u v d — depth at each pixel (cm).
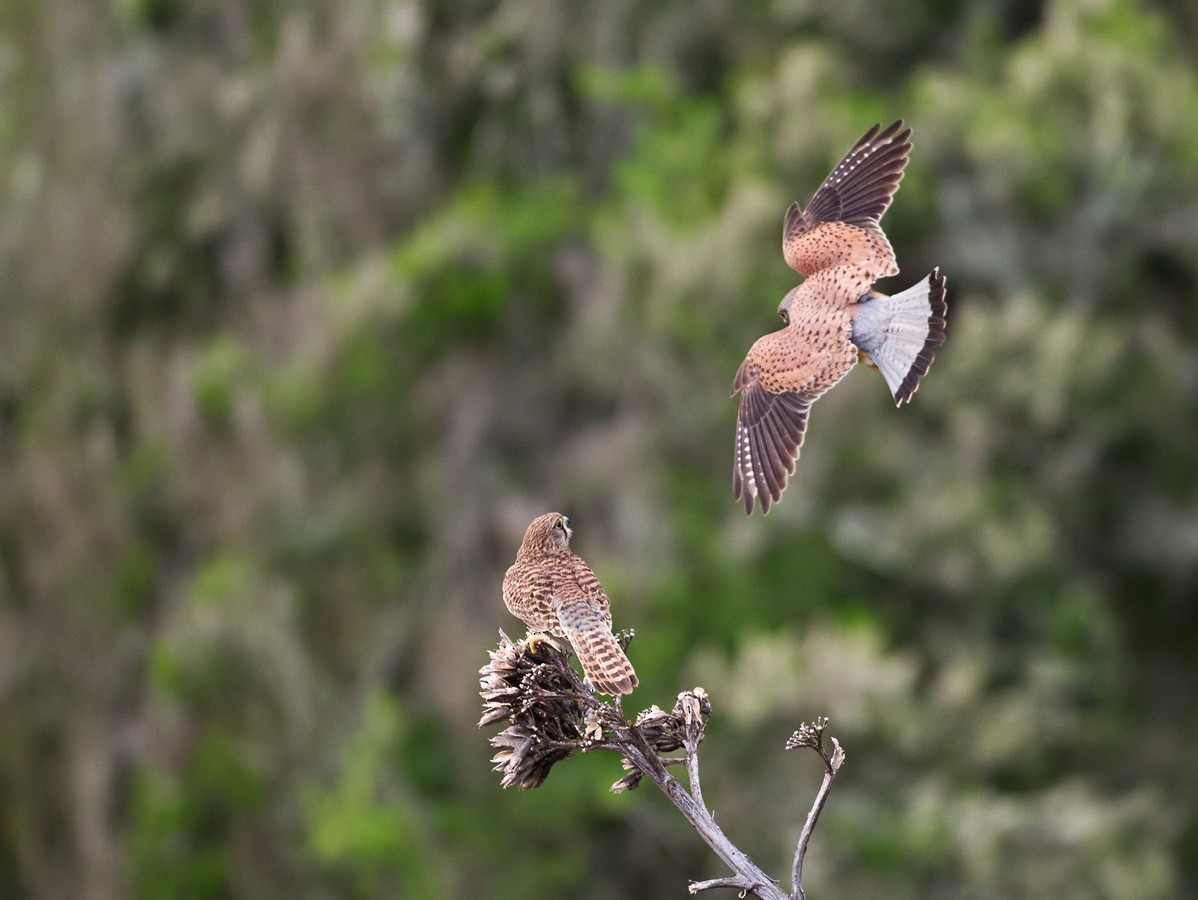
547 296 2264
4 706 2702
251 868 2239
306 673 2228
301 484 2294
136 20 2883
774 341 474
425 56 2445
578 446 2134
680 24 2300
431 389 2266
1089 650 1734
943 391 1703
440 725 2108
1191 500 1838
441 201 2464
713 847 439
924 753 1538
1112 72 1780
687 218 1895
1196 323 1919
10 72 3119
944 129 1820
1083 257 1845
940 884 1527
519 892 1875
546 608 527
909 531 1700
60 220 2928
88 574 2677
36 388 2898
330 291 2316
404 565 2253
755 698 1506
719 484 1881
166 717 2317
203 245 2770
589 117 2412
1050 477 1739
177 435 2466
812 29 2167
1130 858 1583
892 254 491
